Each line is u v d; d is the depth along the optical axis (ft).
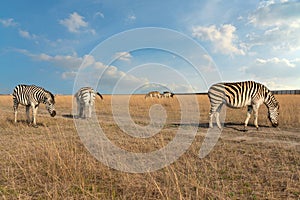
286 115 38.86
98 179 14.62
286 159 17.75
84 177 14.56
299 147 21.42
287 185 12.93
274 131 29.50
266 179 14.20
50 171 15.06
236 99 30.68
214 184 13.65
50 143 22.17
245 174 15.11
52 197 12.02
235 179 14.39
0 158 18.17
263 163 16.99
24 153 18.42
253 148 21.22
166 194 11.67
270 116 32.42
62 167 15.35
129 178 14.08
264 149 20.86
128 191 12.87
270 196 11.96
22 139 24.94
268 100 31.76
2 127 31.55
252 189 12.94
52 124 34.71
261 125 33.99
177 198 11.91
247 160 17.80
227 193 12.37
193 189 13.00
